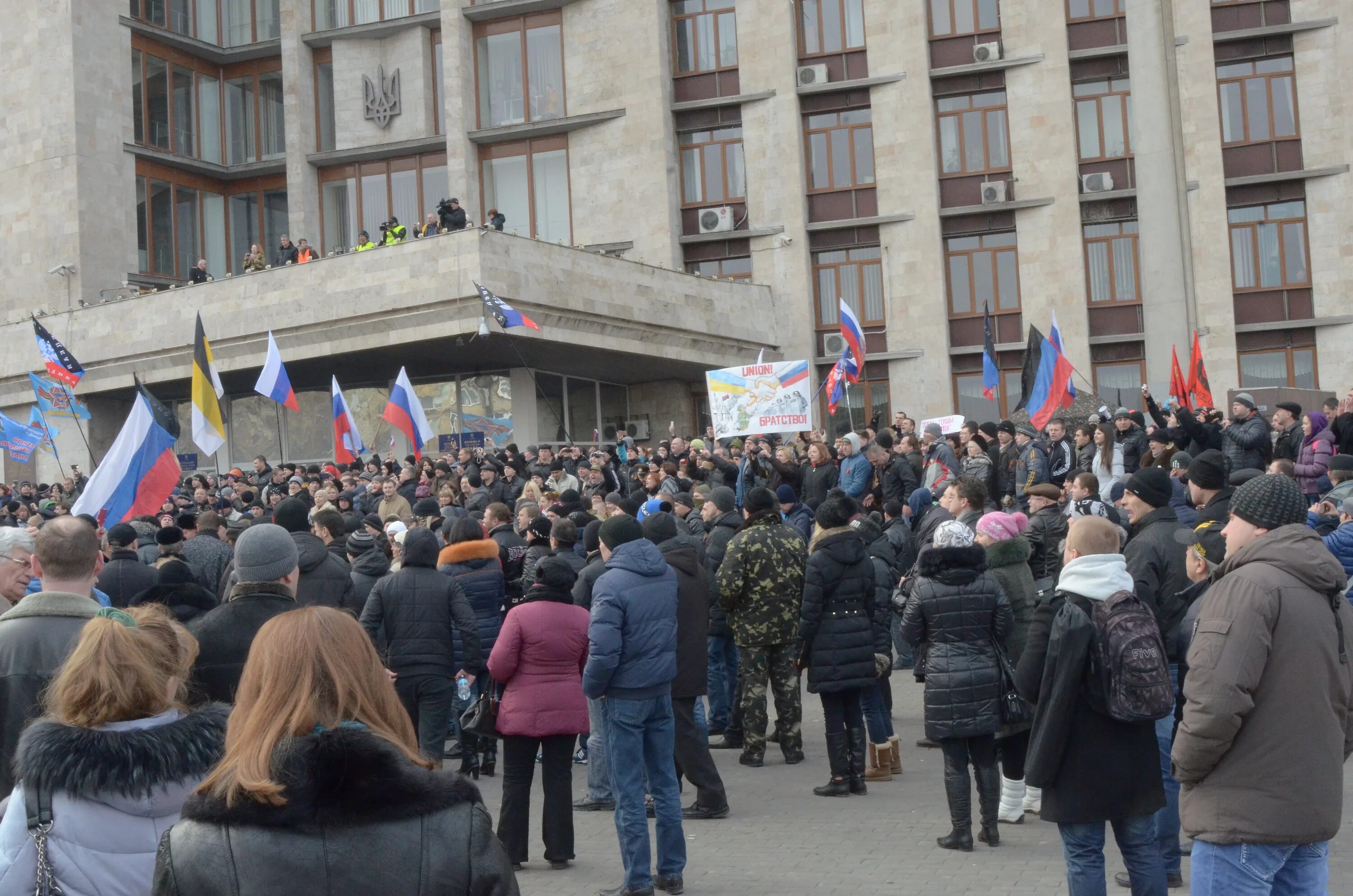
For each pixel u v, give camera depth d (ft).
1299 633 13.94
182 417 104.27
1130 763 17.37
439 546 28.25
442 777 8.45
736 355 103.35
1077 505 31.96
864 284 108.06
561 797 24.56
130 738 10.41
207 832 7.98
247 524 46.65
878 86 107.76
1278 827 13.78
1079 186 104.01
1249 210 101.86
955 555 24.31
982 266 106.32
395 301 84.58
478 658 27.68
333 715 8.44
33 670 14.40
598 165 110.83
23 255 108.68
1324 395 78.28
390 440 98.48
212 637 17.12
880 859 24.09
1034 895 21.48
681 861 22.62
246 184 121.80
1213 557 22.31
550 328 86.43
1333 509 31.81
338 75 117.29
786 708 33.01
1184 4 102.42
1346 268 99.04
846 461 52.47
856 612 28.99
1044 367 61.87
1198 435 47.98
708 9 111.86
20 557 17.79
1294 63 101.35
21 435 84.28
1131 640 17.07
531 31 113.80
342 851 7.90
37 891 10.28
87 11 108.99
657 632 22.56
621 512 33.09
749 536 32.14
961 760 24.44
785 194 108.06
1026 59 104.53
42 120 108.47
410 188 115.44
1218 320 100.42
